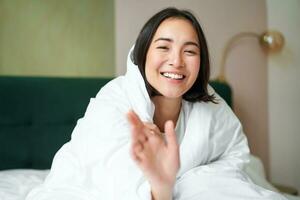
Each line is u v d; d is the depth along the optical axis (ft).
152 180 2.21
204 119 3.21
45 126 5.03
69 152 3.09
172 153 2.19
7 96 4.73
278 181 7.59
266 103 7.60
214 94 3.72
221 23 6.93
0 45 5.12
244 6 7.20
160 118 3.33
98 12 5.75
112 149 2.60
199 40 3.03
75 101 5.25
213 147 3.23
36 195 2.97
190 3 6.56
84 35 5.68
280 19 7.41
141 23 6.07
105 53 5.85
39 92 4.98
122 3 5.90
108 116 2.79
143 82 3.02
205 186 2.77
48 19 5.41
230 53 7.07
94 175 2.66
